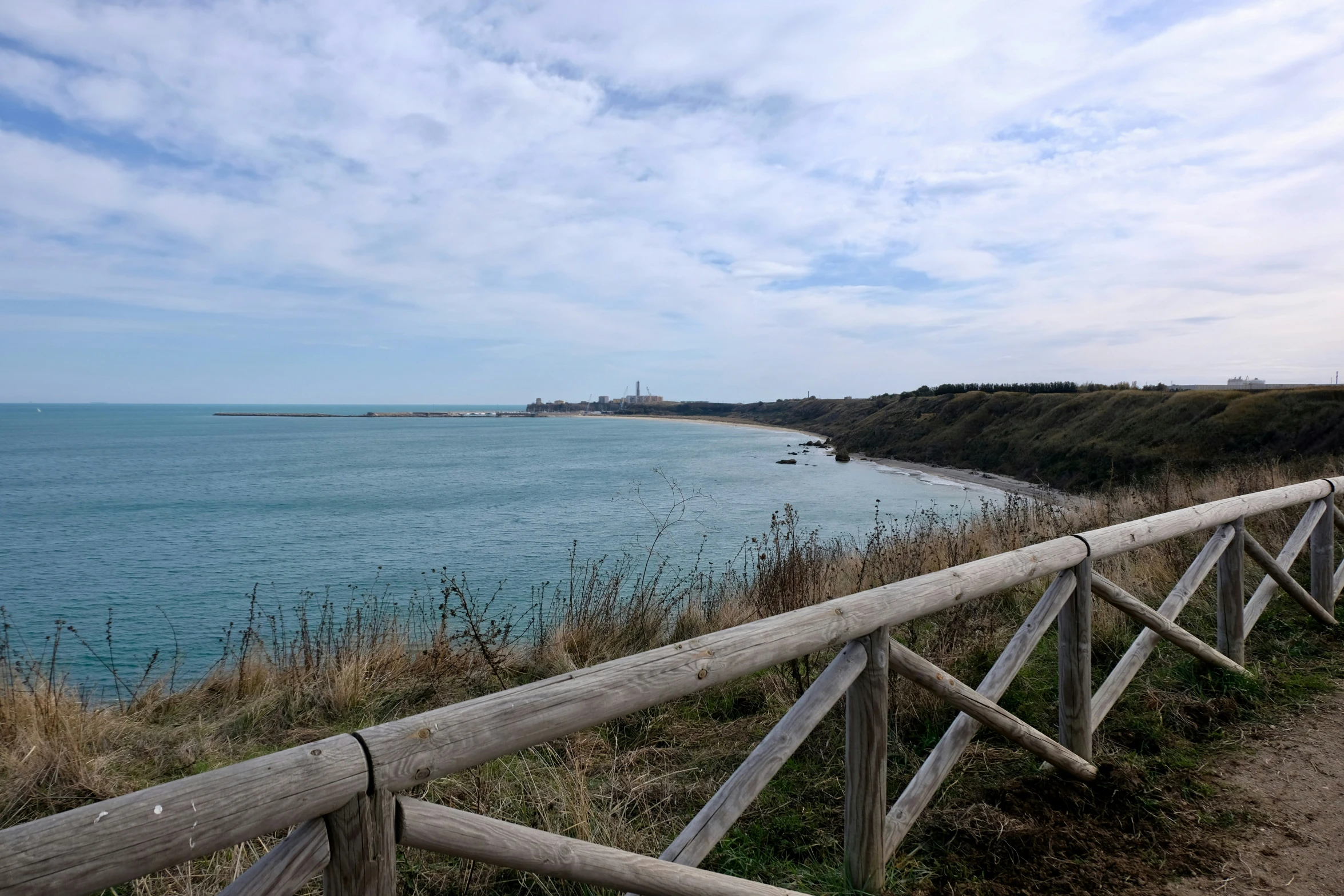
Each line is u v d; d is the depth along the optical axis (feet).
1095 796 10.87
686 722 14.48
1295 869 9.22
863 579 24.75
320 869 4.59
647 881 6.21
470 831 5.17
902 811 9.11
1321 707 13.87
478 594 46.37
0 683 16.33
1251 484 35.19
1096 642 16.75
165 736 14.83
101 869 3.73
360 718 16.03
